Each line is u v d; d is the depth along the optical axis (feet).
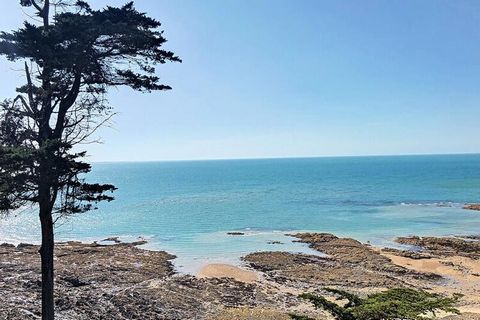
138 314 77.30
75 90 51.47
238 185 462.19
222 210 260.83
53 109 50.90
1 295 77.97
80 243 158.10
